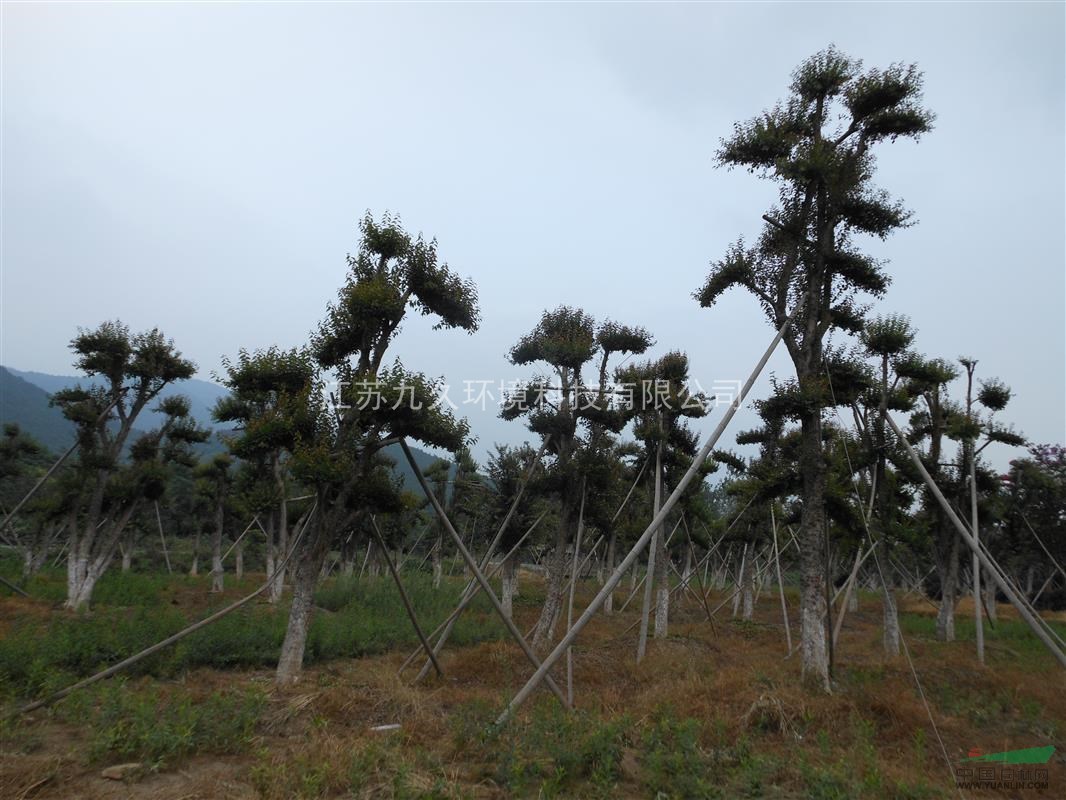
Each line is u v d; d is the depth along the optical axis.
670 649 15.34
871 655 16.52
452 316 11.78
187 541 49.94
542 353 16.11
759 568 33.38
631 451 19.64
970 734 8.92
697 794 6.21
